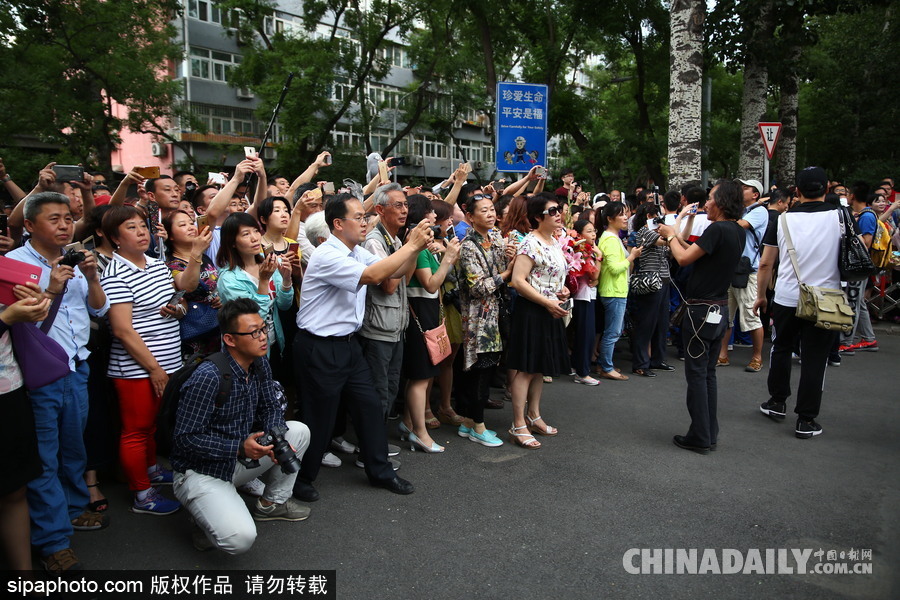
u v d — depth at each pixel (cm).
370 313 415
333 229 376
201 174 1900
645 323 673
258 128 2816
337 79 2062
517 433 475
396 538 339
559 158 3616
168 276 370
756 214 696
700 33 974
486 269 464
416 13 2023
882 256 812
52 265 311
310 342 372
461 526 352
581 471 429
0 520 274
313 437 376
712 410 468
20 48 1372
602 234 654
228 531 296
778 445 480
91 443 360
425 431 464
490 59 1748
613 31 1756
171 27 1694
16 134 1425
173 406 304
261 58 1930
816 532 350
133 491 364
